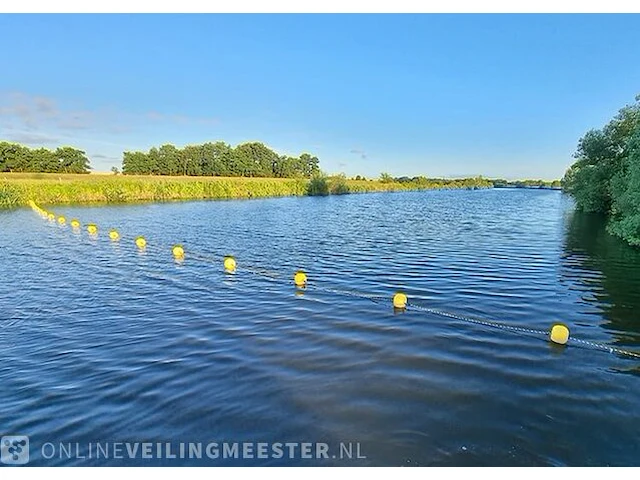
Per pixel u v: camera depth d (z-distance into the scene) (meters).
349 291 13.64
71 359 8.69
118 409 6.81
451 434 6.02
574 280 14.95
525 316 11.04
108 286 14.66
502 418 6.39
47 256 20.66
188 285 14.68
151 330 10.26
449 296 12.92
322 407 6.73
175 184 70.69
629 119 36.12
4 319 11.30
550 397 6.98
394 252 21.14
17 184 56.97
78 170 133.62
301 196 89.75
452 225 34.34
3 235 27.94
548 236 27.14
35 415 6.70
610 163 38.56
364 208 55.81
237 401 6.95
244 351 8.88
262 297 13.02
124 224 35.31
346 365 8.16
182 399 7.05
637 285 14.25
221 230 31.27
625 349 8.93
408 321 10.63
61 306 12.39
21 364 8.50
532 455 5.57
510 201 75.81
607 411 6.56
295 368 8.06
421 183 159.00
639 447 5.71
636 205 23.67
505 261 18.55
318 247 23.11
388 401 6.88
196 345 9.26
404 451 5.69
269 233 29.42
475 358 8.45
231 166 145.00
